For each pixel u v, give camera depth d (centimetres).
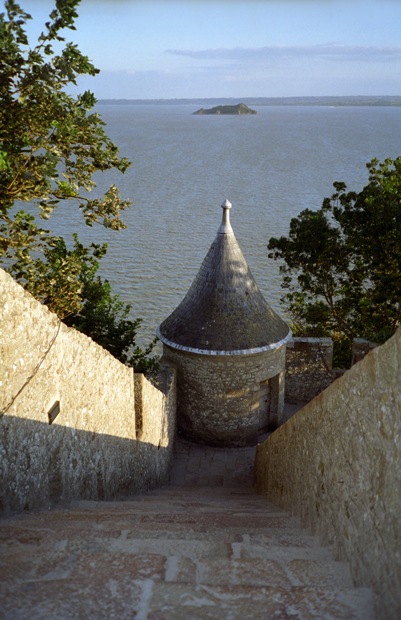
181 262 4494
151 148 15012
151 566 418
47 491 728
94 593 364
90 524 586
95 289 1794
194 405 1720
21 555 443
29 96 887
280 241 2233
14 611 338
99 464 939
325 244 2148
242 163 10962
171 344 1650
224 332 1605
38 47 837
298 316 2711
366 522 456
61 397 769
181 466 1655
